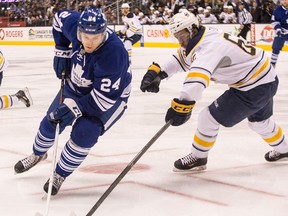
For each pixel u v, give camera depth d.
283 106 6.82
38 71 11.25
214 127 3.66
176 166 3.82
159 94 7.97
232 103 3.51
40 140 3.43
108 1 18.81
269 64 3.52
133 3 18.39
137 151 4.50
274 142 3.96
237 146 4.67
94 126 3.09
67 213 2.95
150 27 17.64
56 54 3.39
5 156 4.30
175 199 3.21
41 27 19.78
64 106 3.05
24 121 5.86
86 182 3.58
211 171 3.86
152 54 15.04
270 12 15.25
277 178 3.68
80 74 3.10
